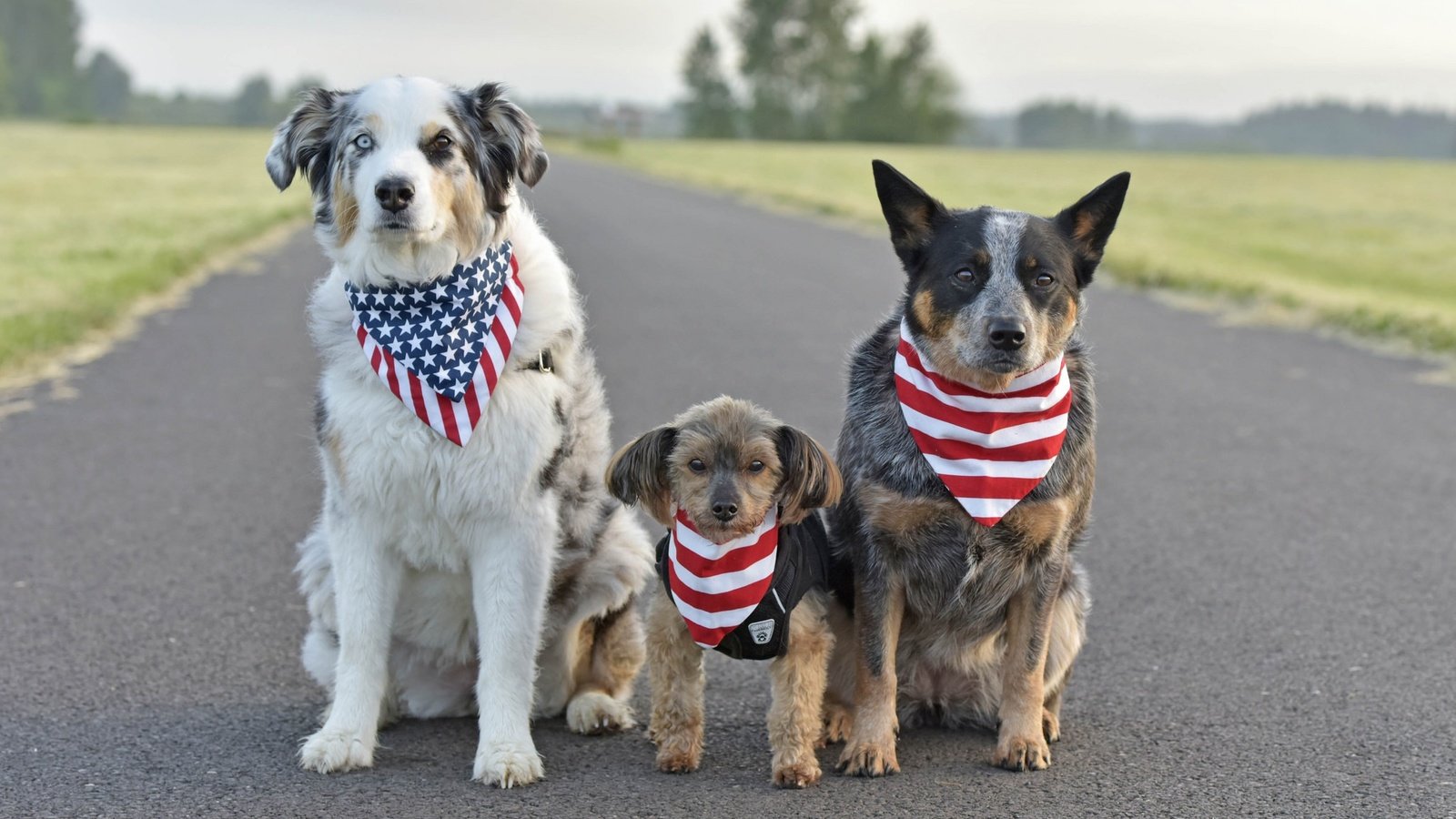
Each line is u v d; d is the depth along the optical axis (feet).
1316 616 19.75
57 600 19.65
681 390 34.50
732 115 466.29
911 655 16.17
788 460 14.93
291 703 16.38
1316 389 37.60
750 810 13.69
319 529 16.44
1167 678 17.46
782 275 61.11
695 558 14.44
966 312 14.87
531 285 15.70
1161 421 33.22
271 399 33.63
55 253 57.16
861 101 446.60
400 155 14.75
